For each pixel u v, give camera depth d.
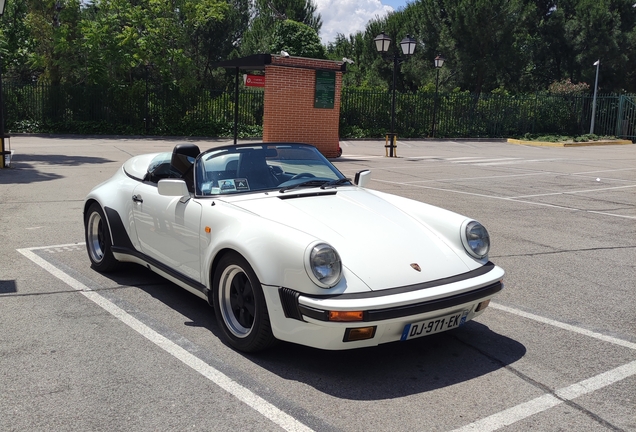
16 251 6.58
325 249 3.55
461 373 3.84
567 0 39.34
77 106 25.88
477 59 35.31
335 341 3.49
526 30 36.66
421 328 3.72
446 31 35.69
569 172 16.58
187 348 4.12
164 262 4.94
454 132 32.16
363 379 3.72
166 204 4.84
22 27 27.73
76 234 7.44
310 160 5.21
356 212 4.36
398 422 3.20
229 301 4.18
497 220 9.08
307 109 17.72
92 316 4.69
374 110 29.92
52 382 3.56
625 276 6.22
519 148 27.30
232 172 4.79
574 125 35.41
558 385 3.69
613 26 37.62
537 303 5.30
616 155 24.08
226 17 34.47
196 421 3.15
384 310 3.48
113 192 5.66
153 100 26.56
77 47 26.78
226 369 3.80
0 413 3.19
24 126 24.98
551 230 8.45
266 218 4.07
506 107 33.47
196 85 27.86
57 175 12.82
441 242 4.24
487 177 14.82
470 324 4.76
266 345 3.89
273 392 3.51
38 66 27.89
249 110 27.66
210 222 4.28
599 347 4.32
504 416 3.29
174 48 29.05
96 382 3.57
